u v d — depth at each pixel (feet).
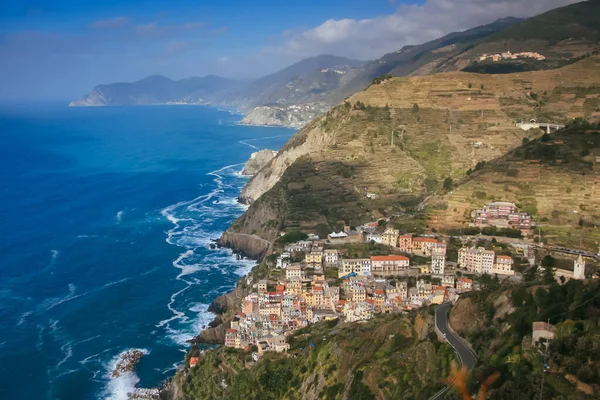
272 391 528.22
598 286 356.38
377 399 394.52
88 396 609.83
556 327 332.60
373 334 501.56
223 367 604.90
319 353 524.11
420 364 393.91
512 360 320.91
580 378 279.69
